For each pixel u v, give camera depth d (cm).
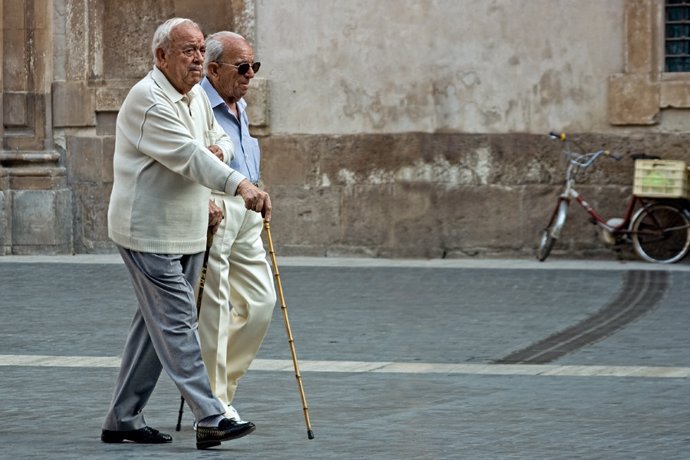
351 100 3972
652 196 3691
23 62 4138
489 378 2211
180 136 1642
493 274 3541
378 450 1661
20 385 2159
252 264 1822
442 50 3925
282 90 4003
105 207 4119
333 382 2180
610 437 1741
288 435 1762
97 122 4122
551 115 3888
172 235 1666
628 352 2452
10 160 4112
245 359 1836
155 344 1669
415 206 3944
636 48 3838
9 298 3164
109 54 4116
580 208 3856
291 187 4006
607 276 3478
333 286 3344
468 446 1686
